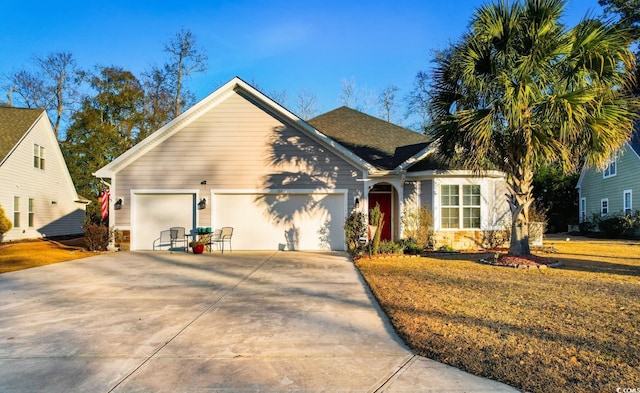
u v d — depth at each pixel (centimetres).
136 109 3297
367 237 1334
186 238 1422
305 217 1438
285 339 458
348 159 1423
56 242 1955
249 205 1441
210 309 601
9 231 1900
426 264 1053
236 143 1434
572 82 926
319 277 884
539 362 378
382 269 963
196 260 1185
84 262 1155
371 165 1401
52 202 2352
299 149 1434
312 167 1431
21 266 1083
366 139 1758
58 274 945
